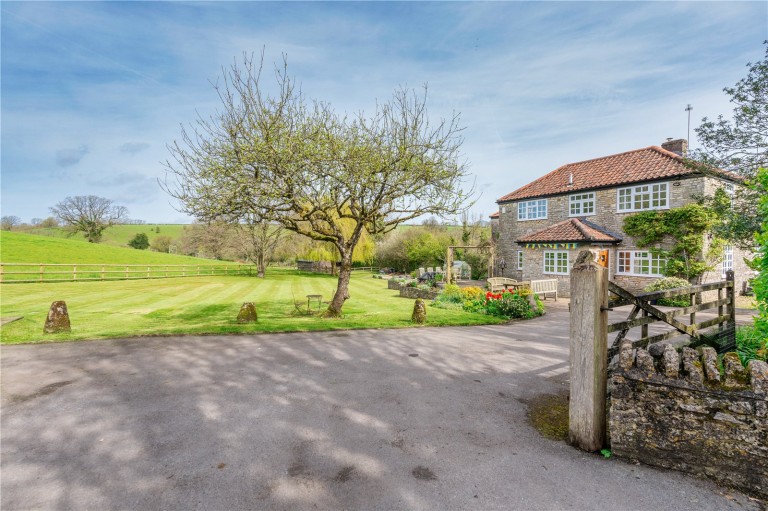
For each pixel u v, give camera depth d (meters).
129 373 6.63
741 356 4.70
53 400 5.44
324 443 4.30
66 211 58.75
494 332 10.50
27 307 14.91
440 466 3.86
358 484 3.55
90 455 4.00
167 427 4.64
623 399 3.98
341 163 11.91
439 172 12.34
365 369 6.99
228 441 4.32
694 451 3.66
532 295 14.62
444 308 15.84
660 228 18.41
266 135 11.04
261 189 11.12
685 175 17.77
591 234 19.81
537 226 25.45
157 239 70.50
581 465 3.88
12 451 4.07
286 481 3.59
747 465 3.42
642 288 19.20
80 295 20.16
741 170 13.09
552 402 5.54
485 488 3.49
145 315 14.02
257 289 26.33
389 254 47.59
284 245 43.84
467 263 37.25
